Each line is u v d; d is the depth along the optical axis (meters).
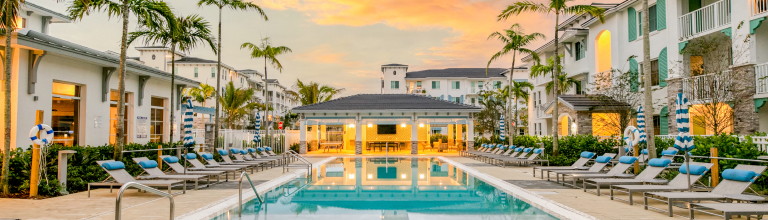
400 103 31.08
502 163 21.45
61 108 13.59
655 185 9.35
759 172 7.81
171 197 5.98
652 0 21.31
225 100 39.31
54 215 7.92
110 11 12.27
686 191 9.16
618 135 20.56
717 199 7.63
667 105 20.02
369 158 26.80
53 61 12.93
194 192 11.18
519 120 50.00
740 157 10.83
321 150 36.03
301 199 10.68
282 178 15.01
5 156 9.76
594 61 25.89
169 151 16.36
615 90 22.47
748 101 15.70
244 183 13.41
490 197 10.93
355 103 31.30
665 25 20.17
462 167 19.38
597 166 12.82
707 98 16.58
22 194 9.98
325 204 9.95
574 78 28.64
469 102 61.41
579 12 19.28
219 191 11.39
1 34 10.59
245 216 8.38
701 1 19.17
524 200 10.36
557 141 19.64
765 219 7.36
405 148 37.09
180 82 19.72
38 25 22.64
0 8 9.27
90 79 14.59
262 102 76.44
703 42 17.81
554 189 11.78
